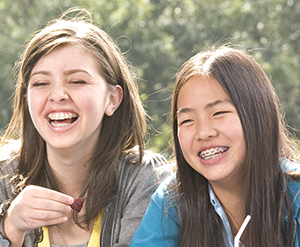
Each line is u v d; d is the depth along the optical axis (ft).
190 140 5.52
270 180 5.48
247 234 5.52
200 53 5.99
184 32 28.27
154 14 30.12
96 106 6.15
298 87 29.27
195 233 5.81
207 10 29.50
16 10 28.45
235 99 5.40
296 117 28.84
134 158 6.83
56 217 5.49
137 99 7.07
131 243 5.94
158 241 5.90
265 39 31.63
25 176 6.64
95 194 6.32
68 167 6.40
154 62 26.50
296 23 32.04
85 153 6.39
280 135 5.75
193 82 5.54
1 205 5.85
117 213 6.46
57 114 6.04
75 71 6.08
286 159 5.84
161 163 6.94
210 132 5.39
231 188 5.71
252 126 5.42
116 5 26.50
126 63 7.16
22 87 6.55
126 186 6.63
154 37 26.84
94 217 6.35
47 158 6.55
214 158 5.42
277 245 5.36
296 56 32.37
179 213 5.99
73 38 6.24
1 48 24.12
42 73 6.08
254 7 30.91
